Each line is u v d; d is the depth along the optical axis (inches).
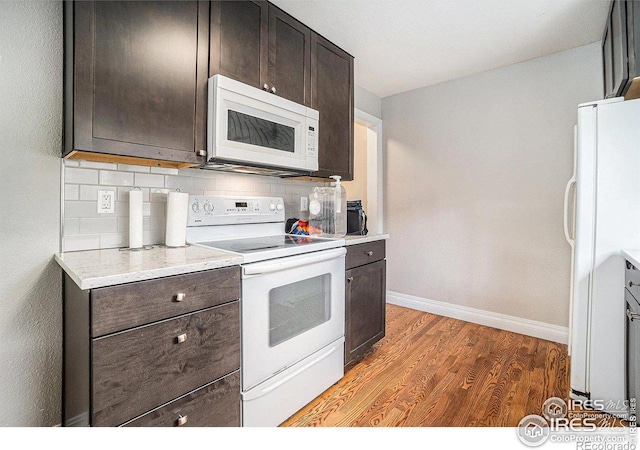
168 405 47.4
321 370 73.8
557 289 102.0
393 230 139.6
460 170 120.9
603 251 66.4
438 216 126.8
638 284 55.5
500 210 112.3
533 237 106.0
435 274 128.1
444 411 67.6
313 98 86.6
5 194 54.1
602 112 66.3
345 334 83.0
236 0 69.0
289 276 65.1
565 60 99.6
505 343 100.6
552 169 102.2
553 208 102.2
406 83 125.8
